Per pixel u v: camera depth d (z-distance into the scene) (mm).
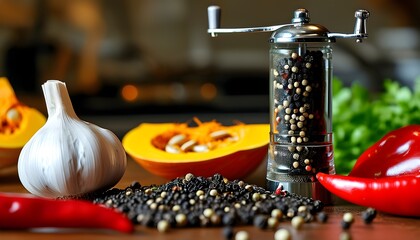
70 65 1094
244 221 402
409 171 463
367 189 430
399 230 399
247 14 1121
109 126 1062
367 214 415
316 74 475
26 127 553
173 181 452
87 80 1097
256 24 1124
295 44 473
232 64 1122
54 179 441
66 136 445
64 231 392
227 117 1080
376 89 1118
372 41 1125
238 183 453
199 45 1121
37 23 1081
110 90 1101
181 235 382
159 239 375
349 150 554
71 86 1093
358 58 1119
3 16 1074
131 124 1071
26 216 385
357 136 553
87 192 452
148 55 1111
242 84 1119
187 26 1116
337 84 619
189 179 448
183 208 409
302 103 473
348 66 1121
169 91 1105
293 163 472
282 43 473
